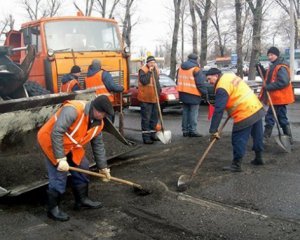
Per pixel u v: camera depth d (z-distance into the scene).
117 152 6.83
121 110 8.48
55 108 5.98
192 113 8.97
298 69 38.34
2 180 5.39
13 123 5.59
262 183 5.59
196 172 6.22
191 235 4.14
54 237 4.24
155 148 8.01
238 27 18.67
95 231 4.34
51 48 8.34
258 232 4.14
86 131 4.58
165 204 4.97
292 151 7.30
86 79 8.00
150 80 8.32
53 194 4.63
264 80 7.70
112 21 9.09
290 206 4.77
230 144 8.05
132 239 4.11
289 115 12.38
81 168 4.81
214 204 4.91
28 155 5.88
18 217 4.80
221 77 5.93
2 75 6.74
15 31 9.18
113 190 5.56
